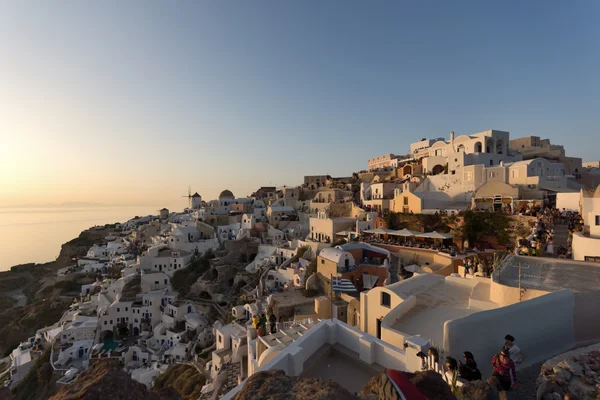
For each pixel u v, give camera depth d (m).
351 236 58.38
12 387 57.84
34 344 71.12
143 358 58.44
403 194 61.25
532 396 9.52
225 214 111.31
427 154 85.06
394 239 51.31
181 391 40.09
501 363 9.83
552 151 69.38
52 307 93.62
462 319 11.42
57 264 140.00
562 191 48.72
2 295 120.31
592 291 13.03
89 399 5.51
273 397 6.18
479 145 67.75
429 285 21.67
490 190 50.97
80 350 59.66
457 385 9.03
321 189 108.75
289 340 18.33
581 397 7.80
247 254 82.69
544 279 15.86
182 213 138.88
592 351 9.61
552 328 12.39
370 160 121.62
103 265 112.62
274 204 107.75
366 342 11.38
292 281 52.84
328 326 12.62
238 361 38.41
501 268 18.02
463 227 45.62
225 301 68.31
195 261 84.50
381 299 20.08
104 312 68.94
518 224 42.12
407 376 6.36
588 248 23.73
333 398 5.86
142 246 114.50
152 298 69.12
